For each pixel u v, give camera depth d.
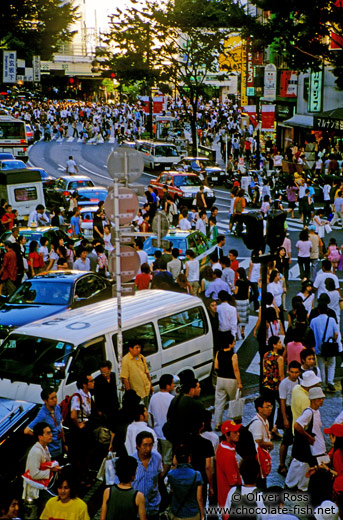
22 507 10.65
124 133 86.94
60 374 13.65
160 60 56.69
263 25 35.38
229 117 87.44
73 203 37.09
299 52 36.03
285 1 32.94
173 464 10.70
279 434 14.23
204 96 58.69
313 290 20.09
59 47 72.19
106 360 14.34
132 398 11.39
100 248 24.05
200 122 84.75
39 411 12.03
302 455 11.49
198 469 10.29
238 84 103.25
